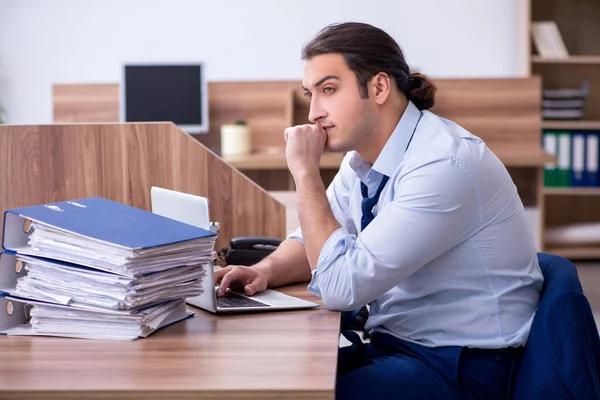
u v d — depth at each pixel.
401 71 1.90
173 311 1.72
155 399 1.30
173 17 6.27
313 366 1.42
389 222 1.75
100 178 2.27
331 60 1.87
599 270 5.87
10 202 2.22
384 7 6.23
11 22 6.28
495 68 6.24
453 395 1.76
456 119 5.54
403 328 1.88
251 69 6.31
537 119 5.52
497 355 1.81
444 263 1.83
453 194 1.75
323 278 1.77
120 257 1.55
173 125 2.31
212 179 2.36
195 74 5.44
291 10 6.25
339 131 1.90
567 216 6.43
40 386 1.32
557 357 1.68
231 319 1.75
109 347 1.54
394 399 1.71
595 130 5.99
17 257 1.67
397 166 1.89
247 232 2.41
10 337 1.63
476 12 6.21
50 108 6.36
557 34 5.95
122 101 5.41
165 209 1.94
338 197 2.20
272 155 5.26
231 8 6.25
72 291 1.61
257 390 1.30
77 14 6.27
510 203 1.85
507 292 1.83
